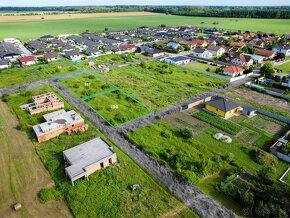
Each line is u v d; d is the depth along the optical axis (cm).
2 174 3344
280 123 4794
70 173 3105
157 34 17012
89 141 3853
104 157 3431
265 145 4056
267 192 2875
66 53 10031
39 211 2773
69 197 2930
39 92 6244
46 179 3259
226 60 9794
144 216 2711
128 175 3328
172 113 5225
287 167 3522
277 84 6731
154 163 3600
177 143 4119
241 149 3953
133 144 4078
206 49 11556
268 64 7531
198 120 4941
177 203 2895
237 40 14588
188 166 3550
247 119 4966
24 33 17212
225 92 6481
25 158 3681
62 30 19088
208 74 8012
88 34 15800
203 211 2789
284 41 13475
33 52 11094
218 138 4234
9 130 4453
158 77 7694
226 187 3088
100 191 3036
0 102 5681
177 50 11538
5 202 2889
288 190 2856
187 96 6159
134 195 2995
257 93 6431
